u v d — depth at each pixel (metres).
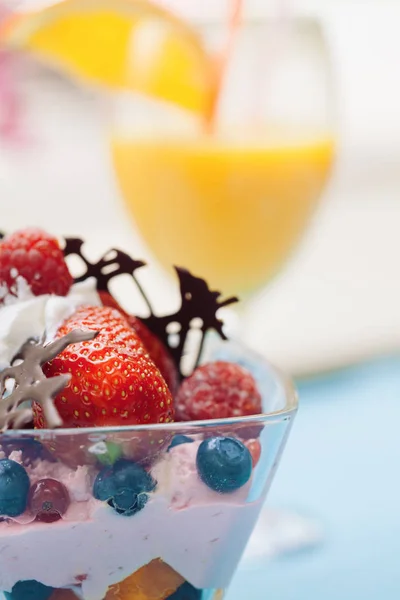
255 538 0.38
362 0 1.03
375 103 1.05
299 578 0.36
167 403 0.29
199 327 0.33
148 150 0.44
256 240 0.45
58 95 0.84
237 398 0.31
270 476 0.29
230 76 0.44
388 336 0.57
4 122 0.84
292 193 0.44
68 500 0.27
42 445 0.27
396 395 0.50
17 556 0.27
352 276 0.71
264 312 0.60
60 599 0.28
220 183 0.44
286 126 0.44
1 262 0.32
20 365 0.28
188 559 0.28
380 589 0.36
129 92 0.44
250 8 0.46
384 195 1.01
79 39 0.43
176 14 0.44
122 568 0.28
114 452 0.27
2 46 0.44
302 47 0.45
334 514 0.40
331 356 0.52
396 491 0.42
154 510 0.27
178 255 0.46
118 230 0.79
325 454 0.45
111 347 0.29
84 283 0.33
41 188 0.88
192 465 0.27
